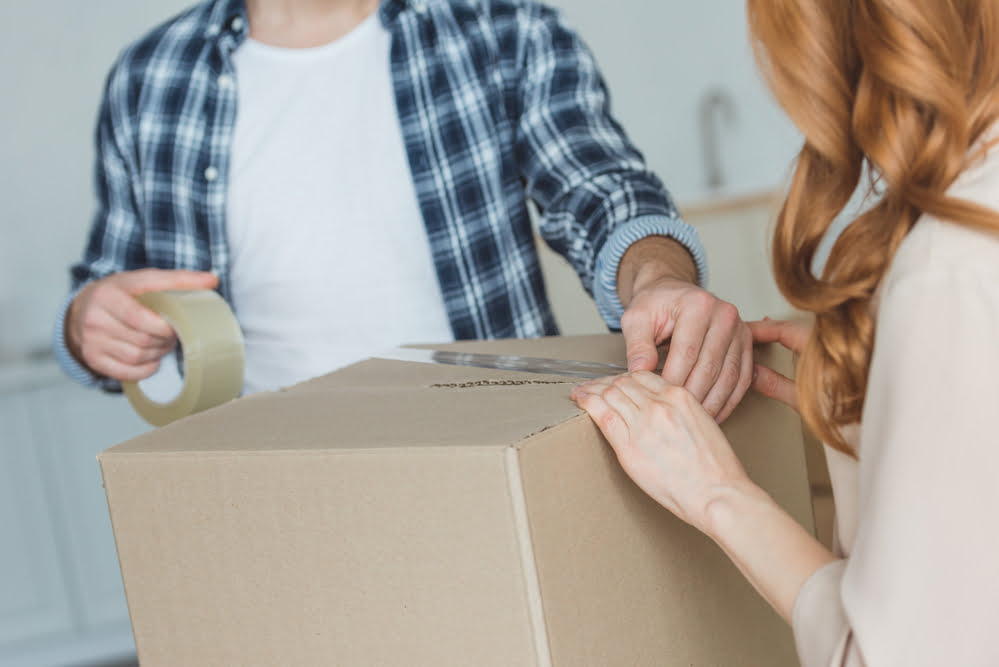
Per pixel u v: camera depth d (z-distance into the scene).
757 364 0.87
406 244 1.39
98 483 2.97
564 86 1.36
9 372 2.92
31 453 2.91
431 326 1.40
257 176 1.40
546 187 1.33
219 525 0.73
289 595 0.71
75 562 2.96
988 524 0.51
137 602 0.78
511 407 0.72
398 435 0.69
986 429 0.51
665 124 3.68
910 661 0.52
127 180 1.48
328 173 1.39
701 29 3.62
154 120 1.43
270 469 0.70
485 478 0.62
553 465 0.64
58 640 2.95
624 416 0.68
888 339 0.55
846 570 0.56
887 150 0.60
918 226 0.58
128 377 1.21
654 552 0.73
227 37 1.41
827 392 0.68
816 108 0.65
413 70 1.38
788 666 0.88
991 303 0.52
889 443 0.54
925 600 0.52
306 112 1.40
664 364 0.82
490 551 0.63
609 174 1.25
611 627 0.68
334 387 0.90
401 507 0.66
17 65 3.18
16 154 3.20
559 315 2.85
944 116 0.58
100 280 1.25
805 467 0.94
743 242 3.12
